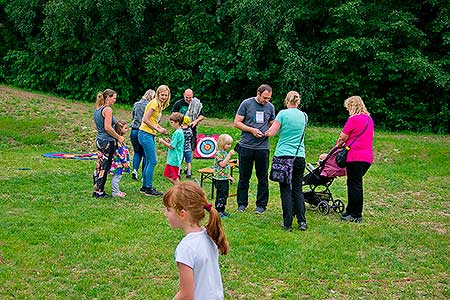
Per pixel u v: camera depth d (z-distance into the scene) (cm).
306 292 501
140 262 559
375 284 530
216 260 298
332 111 2108
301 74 1970
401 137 1736
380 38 1936
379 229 730
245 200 811
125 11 2250
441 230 754
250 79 2097
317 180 812
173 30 2252
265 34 2039
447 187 1073
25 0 2331
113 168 859
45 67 2342
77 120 1681
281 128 702
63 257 568
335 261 590
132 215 745
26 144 1470
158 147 1441
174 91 2256
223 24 2284
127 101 2328
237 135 1612
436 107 2012
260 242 646
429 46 2080
